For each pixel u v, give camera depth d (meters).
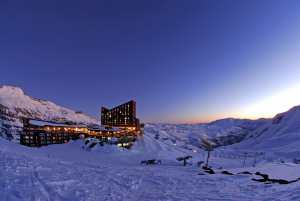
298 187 22.50
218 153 177.62
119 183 24.30
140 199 19.02
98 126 152.12
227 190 24.86
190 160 98.62
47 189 17.58
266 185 27.59
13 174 20.05
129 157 92.94
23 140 120.75
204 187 26.48
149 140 141.25
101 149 95.44
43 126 124.81
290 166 42.53
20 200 14.24
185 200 19.86
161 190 23.34
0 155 28.83
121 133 140.62
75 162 40.56
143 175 31.89
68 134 127.06
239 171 45.84
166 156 103.81
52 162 33.69
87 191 18.98
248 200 20.36
